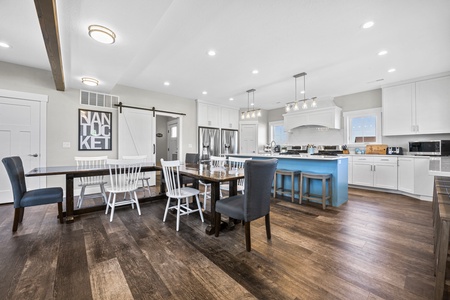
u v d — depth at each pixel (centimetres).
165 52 306
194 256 182
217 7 206
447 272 135
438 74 388
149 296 133
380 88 489
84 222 261
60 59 257
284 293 137
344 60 332
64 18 194
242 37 264
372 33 253
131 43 240
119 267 165
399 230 237
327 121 546
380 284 145
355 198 388
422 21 228
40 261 171
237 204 206
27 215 285
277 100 620
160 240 213
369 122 518
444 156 377
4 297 130
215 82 448
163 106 536
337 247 198
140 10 184
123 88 471
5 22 227
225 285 144
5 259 174
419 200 372
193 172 258
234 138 710
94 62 291
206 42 276
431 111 396
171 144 700
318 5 204
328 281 149
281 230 239
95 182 337
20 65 351
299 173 366
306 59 329
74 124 405
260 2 199
